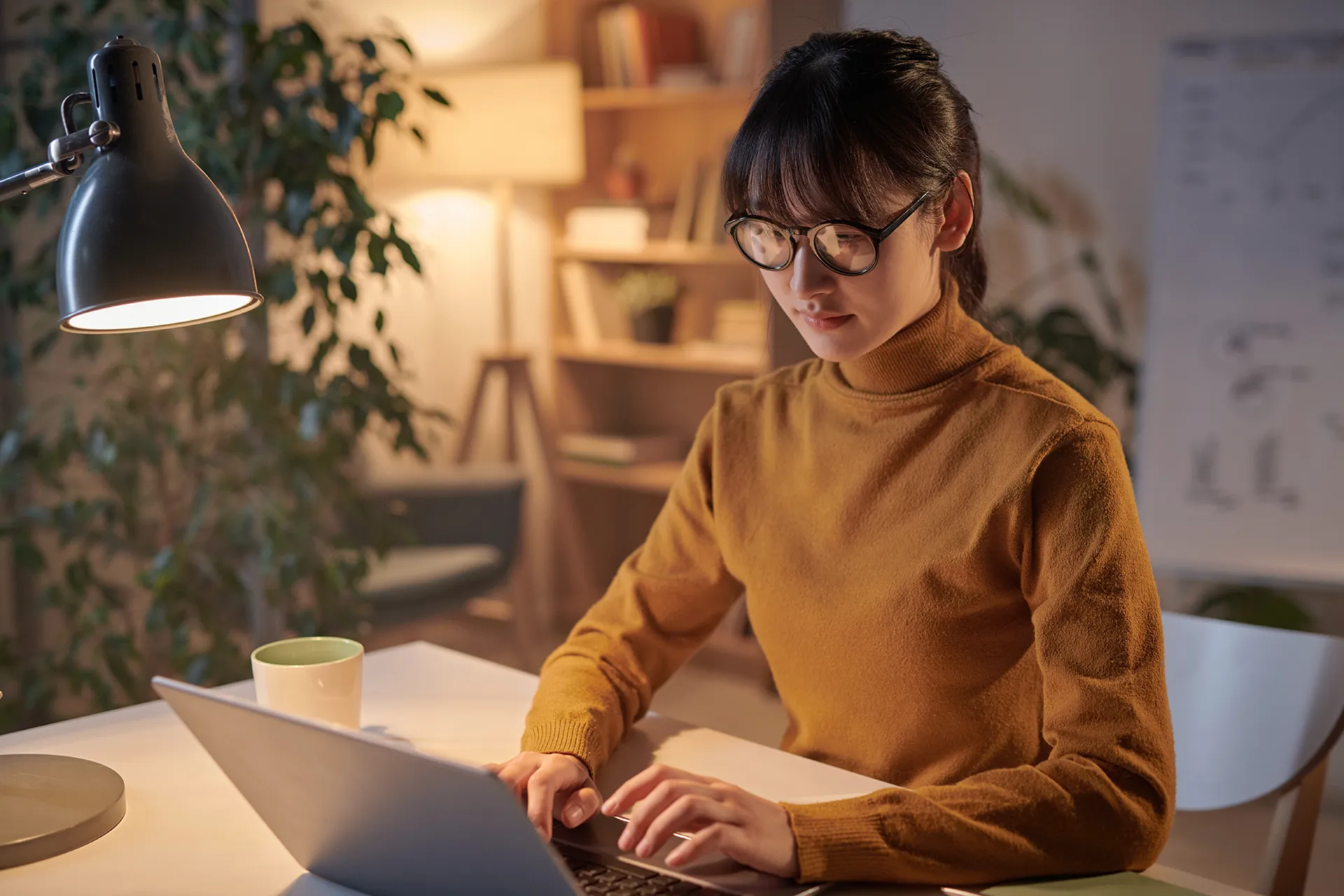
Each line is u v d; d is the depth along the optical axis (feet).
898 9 11.49
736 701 11.51
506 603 13.83
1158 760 3.14
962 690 3.70
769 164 3.37
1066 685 3.26
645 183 13.46
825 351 3.57
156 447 7.82
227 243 3.09
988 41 11.09
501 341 13.03
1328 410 9.71
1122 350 10.67
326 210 7.66
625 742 3.99
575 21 13.46
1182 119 9.94
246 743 2.74
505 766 3.50
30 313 9.68
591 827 3.32
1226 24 9.97
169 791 3.53
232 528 7.90
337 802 2.71
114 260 2.96
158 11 8.68
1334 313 9.62
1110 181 10.63
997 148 11.18
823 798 3.50
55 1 9.58
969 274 3.94
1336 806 9.23
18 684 8.05
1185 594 10.52
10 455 7.67
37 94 7.45
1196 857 8.35
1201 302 10.00
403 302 12.71
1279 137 9.65
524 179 12.12
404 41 7.77
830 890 2.99
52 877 3.00
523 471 11.83
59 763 3.56
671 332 13.30
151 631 7.74
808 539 3.99
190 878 3.01
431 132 11.91
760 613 4.12
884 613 3.76
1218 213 9.89
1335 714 4.03
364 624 8.68
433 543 11.35
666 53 12.86
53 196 7.38
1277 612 9.77
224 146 7.32
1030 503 3.50
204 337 8.04
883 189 3.32
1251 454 9.96
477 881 2.63
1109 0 10.48
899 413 3.83
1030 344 10.34
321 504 8.40
